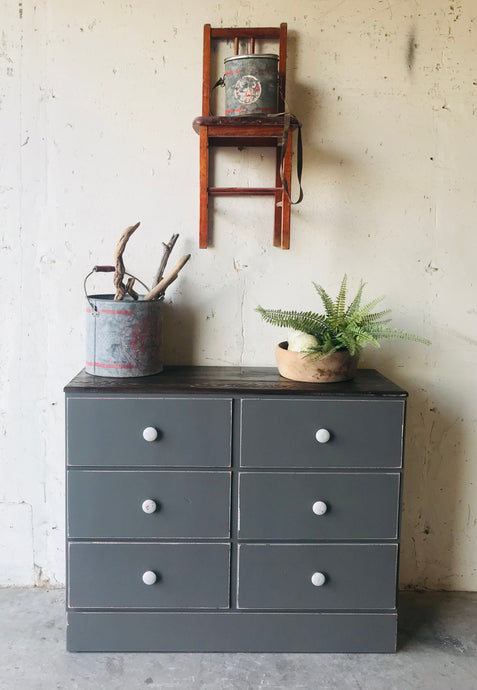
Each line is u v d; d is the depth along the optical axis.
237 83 2.13
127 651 2.11
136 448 2.05
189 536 2.08
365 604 2.12
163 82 2.32
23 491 2.48
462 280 2.42
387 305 2.42
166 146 2.35
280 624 2.12
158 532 2.08
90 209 2.37
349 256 2.40
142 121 2.34
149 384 2.07
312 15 2.31
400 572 2.52
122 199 2.37
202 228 2.31
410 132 2.36
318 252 2.40
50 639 2.18
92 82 2.32
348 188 2.38
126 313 2.13
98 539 2.08
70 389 2.01
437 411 2.47
